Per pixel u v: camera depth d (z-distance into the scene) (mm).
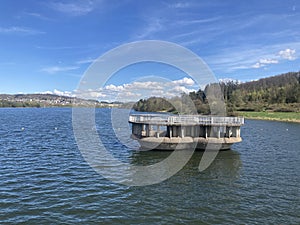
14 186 18906
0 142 38156
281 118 90062
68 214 14570
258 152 33219
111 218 14195
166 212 15055
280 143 40719
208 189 18969
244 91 136875
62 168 24047
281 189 19047
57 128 58875
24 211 14820
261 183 20453
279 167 25578
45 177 21234
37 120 83750
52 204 15859
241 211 15242
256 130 59500
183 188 19141
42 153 30766
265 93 130250
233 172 23641
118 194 17734
